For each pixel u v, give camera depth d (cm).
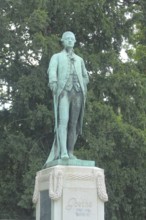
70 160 1374
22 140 2203
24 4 2300
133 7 2473
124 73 2302
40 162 2108
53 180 1341
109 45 2423
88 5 2294
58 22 2359
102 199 1357
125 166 2317
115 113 2311
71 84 1410
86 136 2162
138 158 2259
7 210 2267
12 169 2322
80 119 1434
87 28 2370
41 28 2211
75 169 1355
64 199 1333
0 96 2394
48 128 2212
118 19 2412
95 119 2203
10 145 2194
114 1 2434
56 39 2209
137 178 2253
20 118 2333
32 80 2162
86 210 1340
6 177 2288
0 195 2253
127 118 2342
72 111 1416
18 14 2306
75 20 2327
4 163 2325
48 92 2230
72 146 1421
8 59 2345
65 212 1326
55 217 1318
